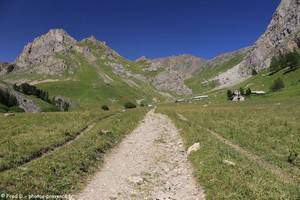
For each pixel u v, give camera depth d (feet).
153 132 135.74
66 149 82.99
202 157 77.10
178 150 96.02
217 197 52.03
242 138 108.99
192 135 111.96
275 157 84.69
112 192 58.13
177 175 69.87
